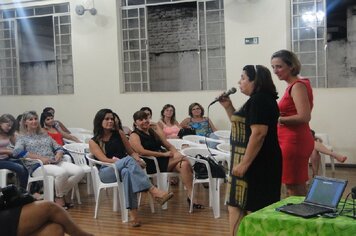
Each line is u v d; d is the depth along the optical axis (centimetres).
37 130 539
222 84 779
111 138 492
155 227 439
